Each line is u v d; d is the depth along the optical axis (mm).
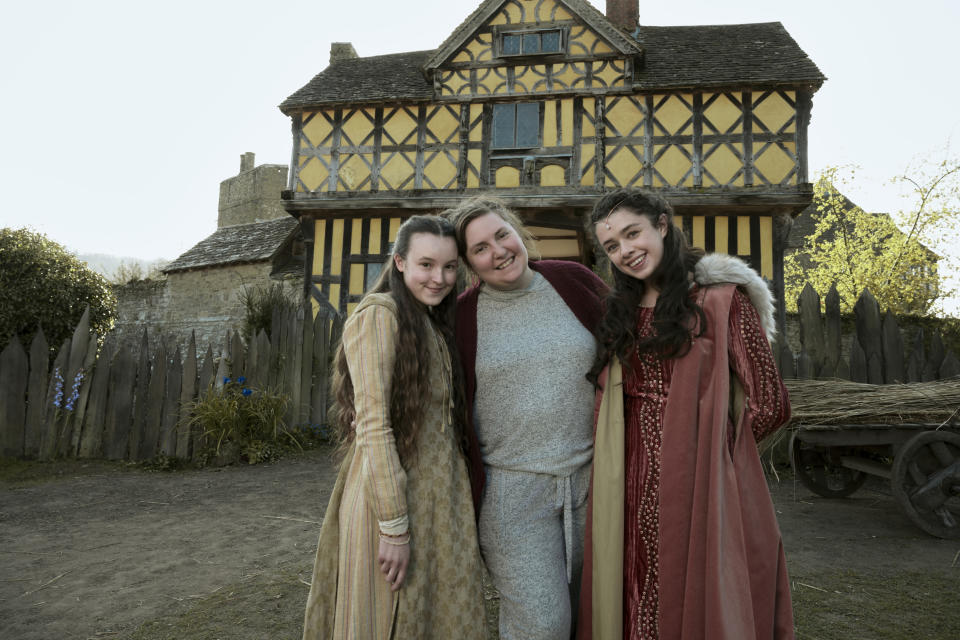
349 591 1445
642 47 11000
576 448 1704
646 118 11000
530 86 11469
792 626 1513
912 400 3740
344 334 1593
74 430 5910
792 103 10531
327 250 12047
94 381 5977
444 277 1585
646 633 1547
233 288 14555
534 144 11383
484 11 11555
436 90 11664
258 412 6105
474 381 1712
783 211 10484
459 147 11594
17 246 8820
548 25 11461
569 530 1683
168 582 2926
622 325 1643
